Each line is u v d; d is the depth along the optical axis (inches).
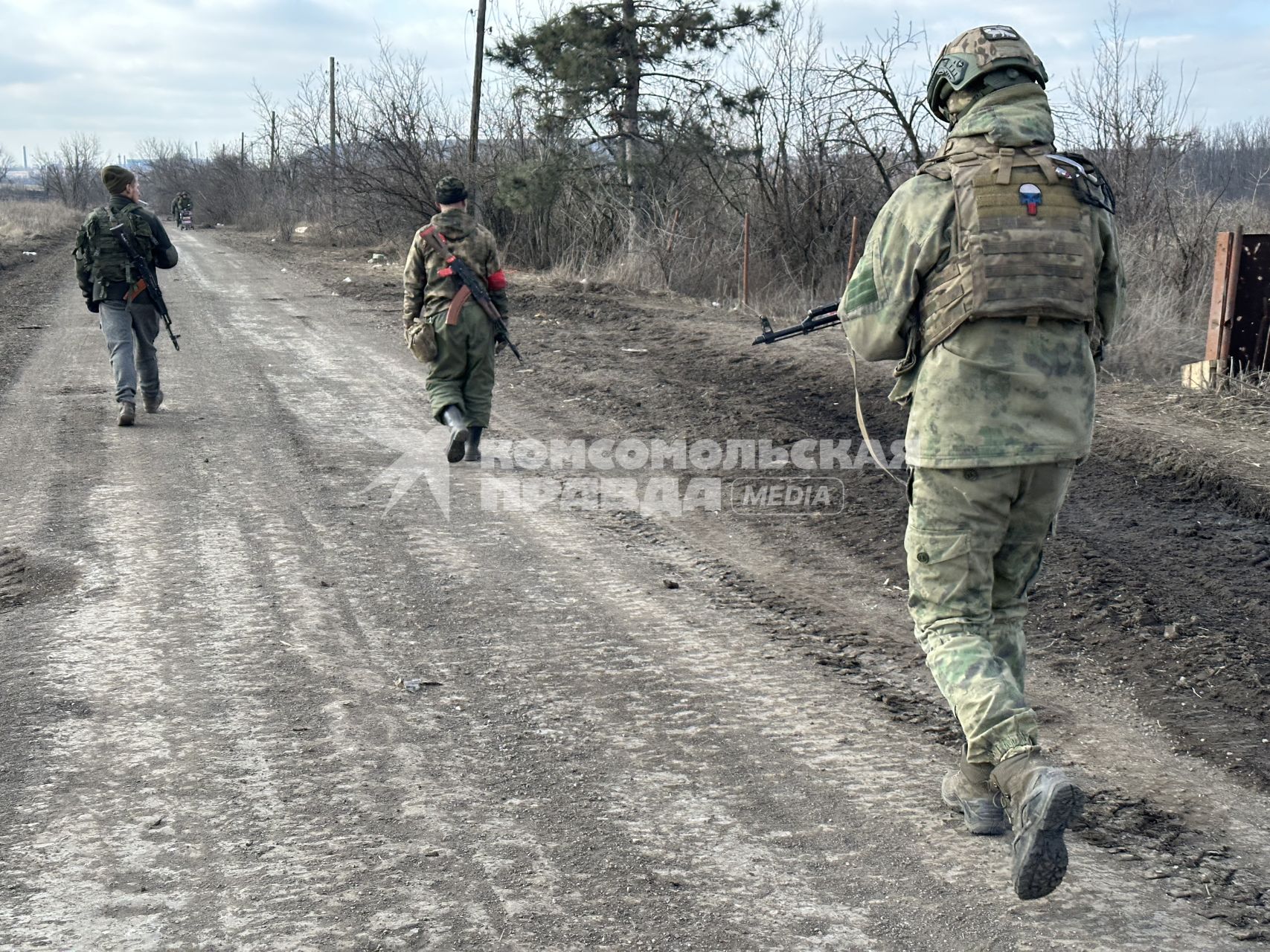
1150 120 552.7
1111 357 385.4
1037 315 104.7
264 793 126.3
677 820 121.8
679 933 101.7
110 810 122.0
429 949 98.7
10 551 211.3
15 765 131.3
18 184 4451.3
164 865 111.7
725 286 673.6
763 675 161.5
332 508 245.0
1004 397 105.9
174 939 99.7
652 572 208.1
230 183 2262.6
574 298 624.7
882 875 111.6
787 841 117.7
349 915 103.7
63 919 102.3
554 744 139.5
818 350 431.2
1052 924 103.1
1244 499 239.6
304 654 166.6
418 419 339.0
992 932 102.0
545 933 101.2
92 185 3309.5
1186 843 117.6
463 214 266.7
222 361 438.3
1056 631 176.4
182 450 293.7
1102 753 138.1
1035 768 96.8
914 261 108.3
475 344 268.5
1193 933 102.0
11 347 462.6
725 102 765.9
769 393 362.9
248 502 247.9
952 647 107.4
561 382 392.2
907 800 126.4
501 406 356.8
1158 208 518.3
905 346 113.0
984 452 105.7
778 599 193.9
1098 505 243.4
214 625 177.0
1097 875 111.3
